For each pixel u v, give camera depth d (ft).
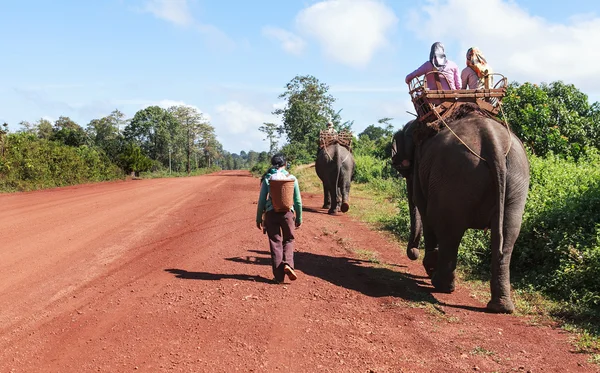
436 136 21.45
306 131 140.36
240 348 14.99
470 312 19.34
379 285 22.88
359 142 126.21
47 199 58.18
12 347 14.88
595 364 14.48
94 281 21.81
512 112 45.14
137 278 22.27
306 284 22.22
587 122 46.29
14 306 18.56
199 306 18.58
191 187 82.07
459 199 19.85
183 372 13.39
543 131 44.16
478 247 26.50
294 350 15.01
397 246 32.24
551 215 25.95
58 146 101.19
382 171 79.41
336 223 40.04
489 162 19.17
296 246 30.19
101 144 274.36
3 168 77.71
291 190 21.90
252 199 56.49
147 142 295.48
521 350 15.46
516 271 25.11
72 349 14.75
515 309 19.63
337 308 19.15
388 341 16.01
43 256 26.37
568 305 19.84
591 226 24.77
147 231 33.88
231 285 21.34
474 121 20.38
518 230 19.57
